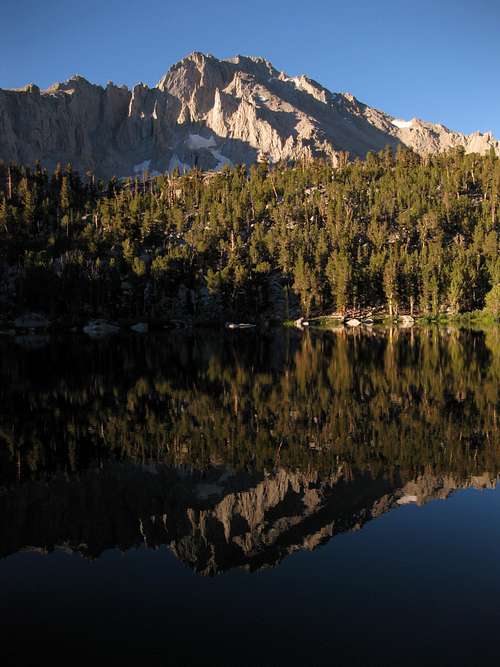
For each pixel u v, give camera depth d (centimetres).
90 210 19512
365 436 2725
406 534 1591
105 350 7794
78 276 13688
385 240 16062
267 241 16188
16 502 1953
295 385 4316
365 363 5584
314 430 2875
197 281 14950
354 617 1177
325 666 1013
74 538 1645
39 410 3572
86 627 1168
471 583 1306
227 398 3859
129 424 3155
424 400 3566
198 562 1470
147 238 17050
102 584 1364
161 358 6619
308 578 1354
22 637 1138
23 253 15525
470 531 1602
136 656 1062
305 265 14375
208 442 2720
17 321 13112
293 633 1129
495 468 2184
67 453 2591
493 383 4159
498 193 18275
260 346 8150
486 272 14250
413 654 1045
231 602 1256
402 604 1223
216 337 10281
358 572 1375
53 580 1391
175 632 1146
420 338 8962
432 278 13562
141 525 1731
